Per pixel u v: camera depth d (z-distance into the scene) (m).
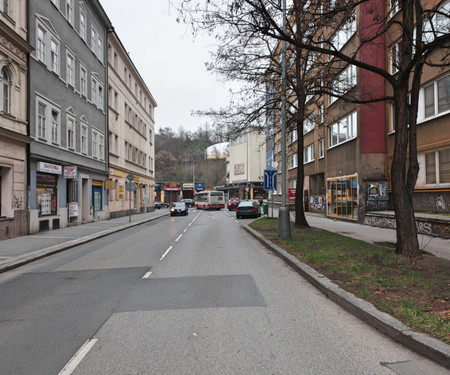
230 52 11.73
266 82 13.18
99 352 3.85
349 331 4.37
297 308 5.32
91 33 24.16
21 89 14.78
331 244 10.30
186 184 75.19
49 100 17.33
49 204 17.64
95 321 4.84
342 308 5.30
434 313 4.39
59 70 18.75
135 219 27.44
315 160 26.75
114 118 29.77
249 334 4.31
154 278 7.49
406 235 7.55
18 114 14.54
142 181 41.41
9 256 10.07
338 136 20.67
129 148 35.31
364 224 17.02
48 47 17.36
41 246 12.02
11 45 13.96
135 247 12.50
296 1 9.70
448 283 5.61
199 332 4.39
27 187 15.26
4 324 4.80
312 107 24.70
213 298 5.88
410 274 6.28
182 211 35.50
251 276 7.55
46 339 4.24
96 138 24.98
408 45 7.42
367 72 16.56
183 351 3.85
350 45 18.16
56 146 18.12
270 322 4.72
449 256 7.96
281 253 9.72
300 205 15.31
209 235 16.20
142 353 3.81
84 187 23.09
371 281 6.04
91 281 7.34
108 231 17.44
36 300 5.99
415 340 3.75
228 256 10.20
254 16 8.34
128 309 5.36
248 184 71.38
